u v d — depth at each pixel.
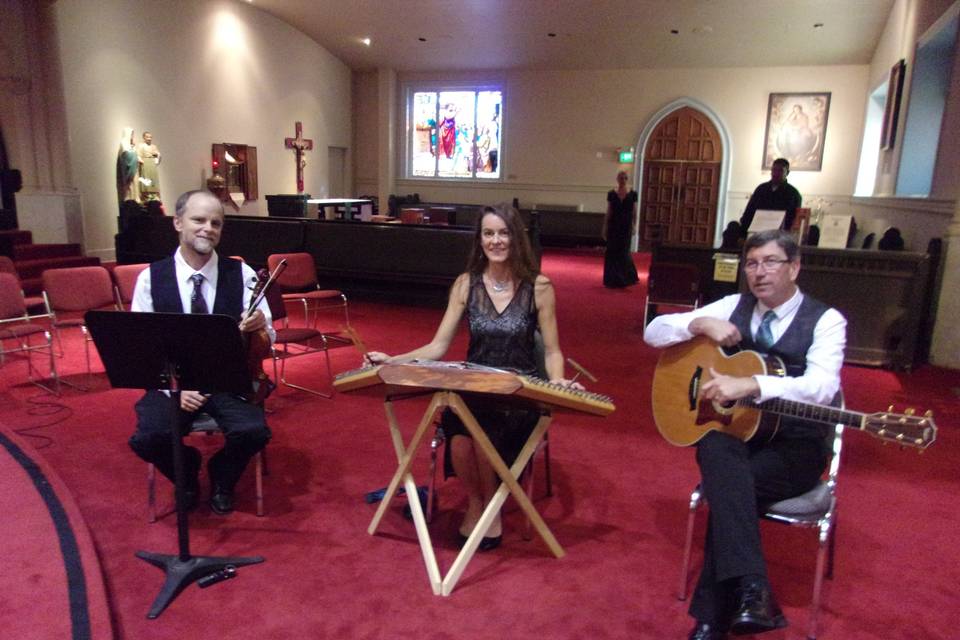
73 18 9.20
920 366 5.71
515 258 2.67
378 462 3.42
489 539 2.63
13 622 2.05
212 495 2.88
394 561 2.53
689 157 15.16
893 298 5.51
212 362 2.19
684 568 2.32
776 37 12.84
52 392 4.44
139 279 2.81
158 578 2.38
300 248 8.08
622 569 2.51
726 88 14.59
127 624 2.13
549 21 13.17
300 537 2.69
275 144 13.99
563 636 2.12
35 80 8.96
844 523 2.94
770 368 2.15
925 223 6.88
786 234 2.23
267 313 2.93
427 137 17.08
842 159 14.11
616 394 4.69
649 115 15.21
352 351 5.71
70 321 4.79
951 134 6.25
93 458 3.39
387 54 15.66
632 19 12.72
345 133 16.80
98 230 9.88
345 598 2.29
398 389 2.49
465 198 16.92
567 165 16.00
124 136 10.16
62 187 9.25
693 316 2.42
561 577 2.45
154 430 2.64
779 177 6.76
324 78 15.61
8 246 8.51
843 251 5.55
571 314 7.71
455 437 2.59
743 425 2.15
